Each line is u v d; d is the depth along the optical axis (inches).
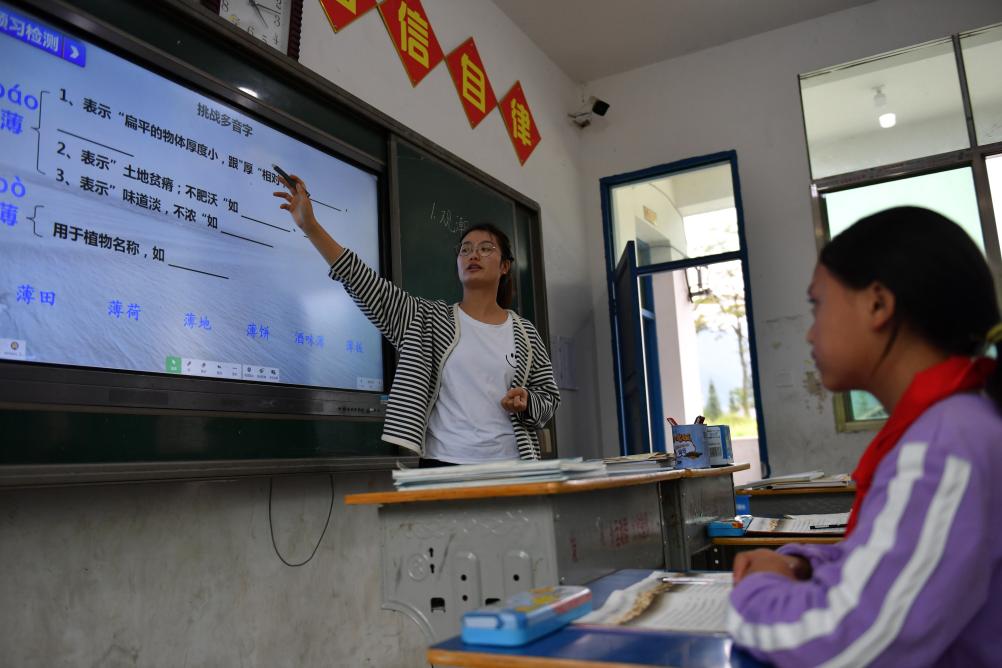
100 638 68.8
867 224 27.5
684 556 68.7
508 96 169.2
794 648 23.1
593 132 204.2
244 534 86.0
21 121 62.9
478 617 29.0
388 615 107.6
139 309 71.4
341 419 95.4
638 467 58.6
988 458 23.4
